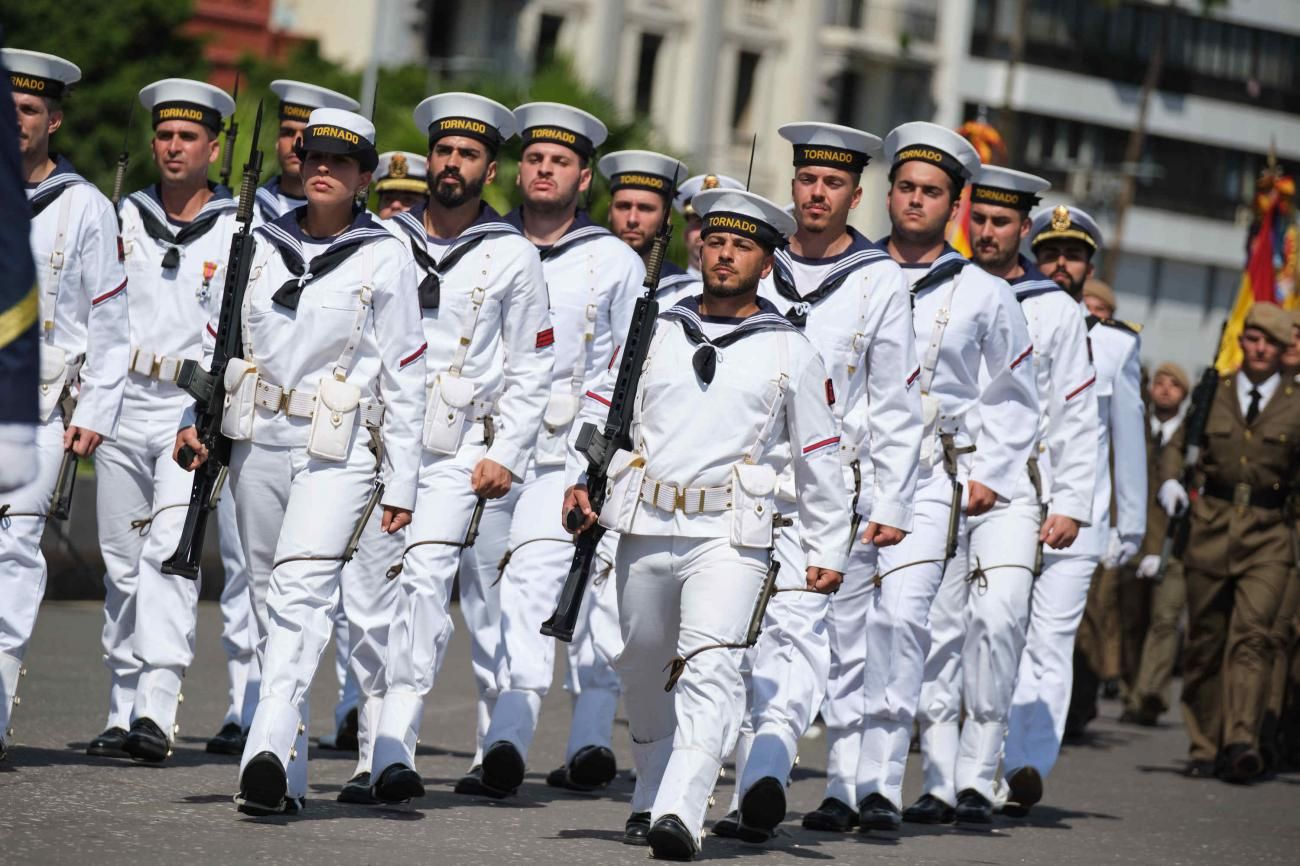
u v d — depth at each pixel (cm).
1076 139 12412
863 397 1794
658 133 5794
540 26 9888
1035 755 2119
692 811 1531
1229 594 2589
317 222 1638
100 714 2186
